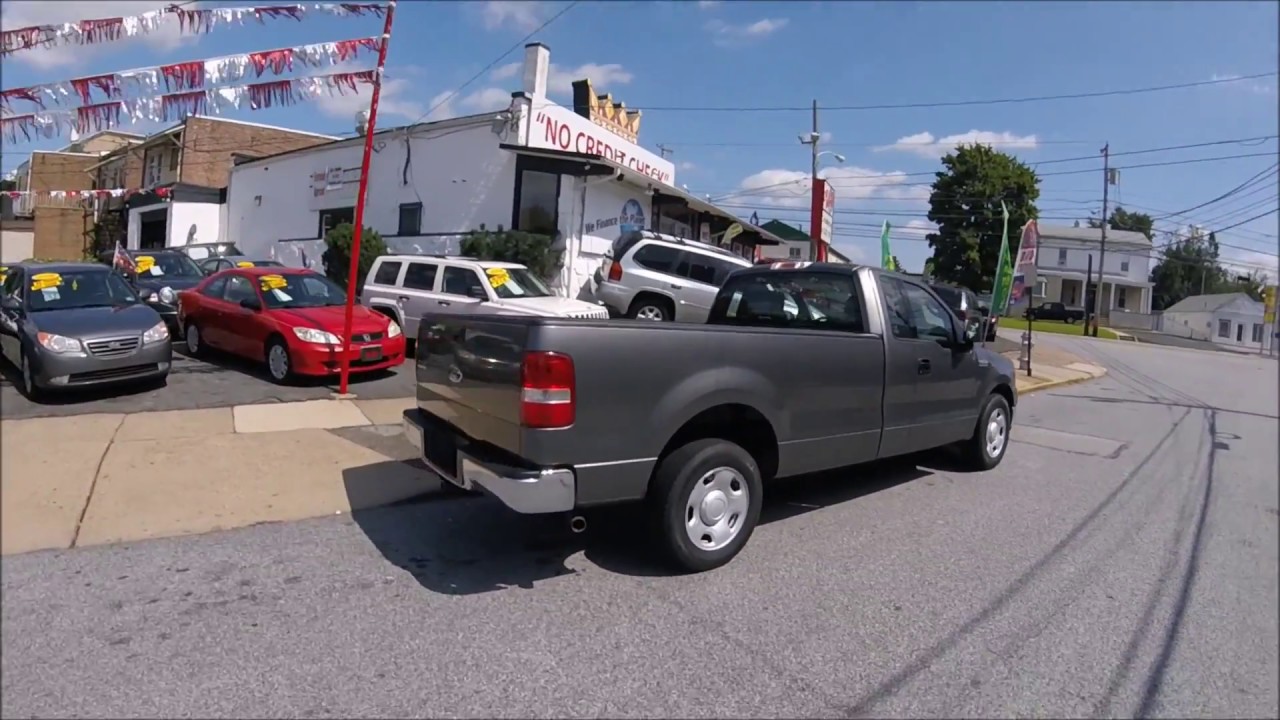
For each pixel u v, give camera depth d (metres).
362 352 9.62
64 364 7.92
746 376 4.84
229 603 4.08
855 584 4.61
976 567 4.97
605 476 4.30
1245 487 7.55
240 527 5.21
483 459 4.39
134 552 4.73
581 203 16.30
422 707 3.18
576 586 4.43
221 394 8.85
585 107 20.05
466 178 16.97
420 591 4.30
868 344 5.66
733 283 6.84
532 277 12.38
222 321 10.57
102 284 9.33
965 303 18.97
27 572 4.39
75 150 35.38
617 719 3.15
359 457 6.79
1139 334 49.00
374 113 8.80
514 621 3.97
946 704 3.36
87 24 7.19
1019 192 51.53
